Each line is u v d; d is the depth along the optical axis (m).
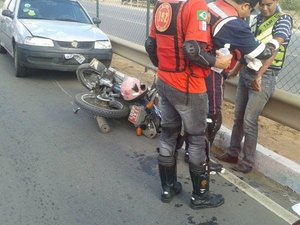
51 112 5.52
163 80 3.07
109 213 3.24
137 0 21.00
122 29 13.78
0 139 4.50
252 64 3.01
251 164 4.10
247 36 2.85
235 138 4.26
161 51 2.98
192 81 2.96
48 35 6.83
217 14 2.90
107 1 24.16
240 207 3.46
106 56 7.19
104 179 3.79
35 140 4.55
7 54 9.45
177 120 3.27
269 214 3.37
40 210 3.21
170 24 2.83
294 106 3.99
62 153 4.28
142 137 4.91
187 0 2.77
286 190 3.83
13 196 3.38
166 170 3.37
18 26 7.21
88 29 7.54
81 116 5.45
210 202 3.39
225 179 3.96
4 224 3.00
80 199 3.42
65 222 3.08
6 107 5.59
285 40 3.61
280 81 7.69
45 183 3.63
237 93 4.14
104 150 4.45
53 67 6.82
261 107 3.88
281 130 5.28
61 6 8.18
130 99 4.83
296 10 5.25
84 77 5.80
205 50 2.83
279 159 3.99
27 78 7.25
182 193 3.63
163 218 3.22
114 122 5.35
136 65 9.17
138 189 3.65
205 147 3.24
